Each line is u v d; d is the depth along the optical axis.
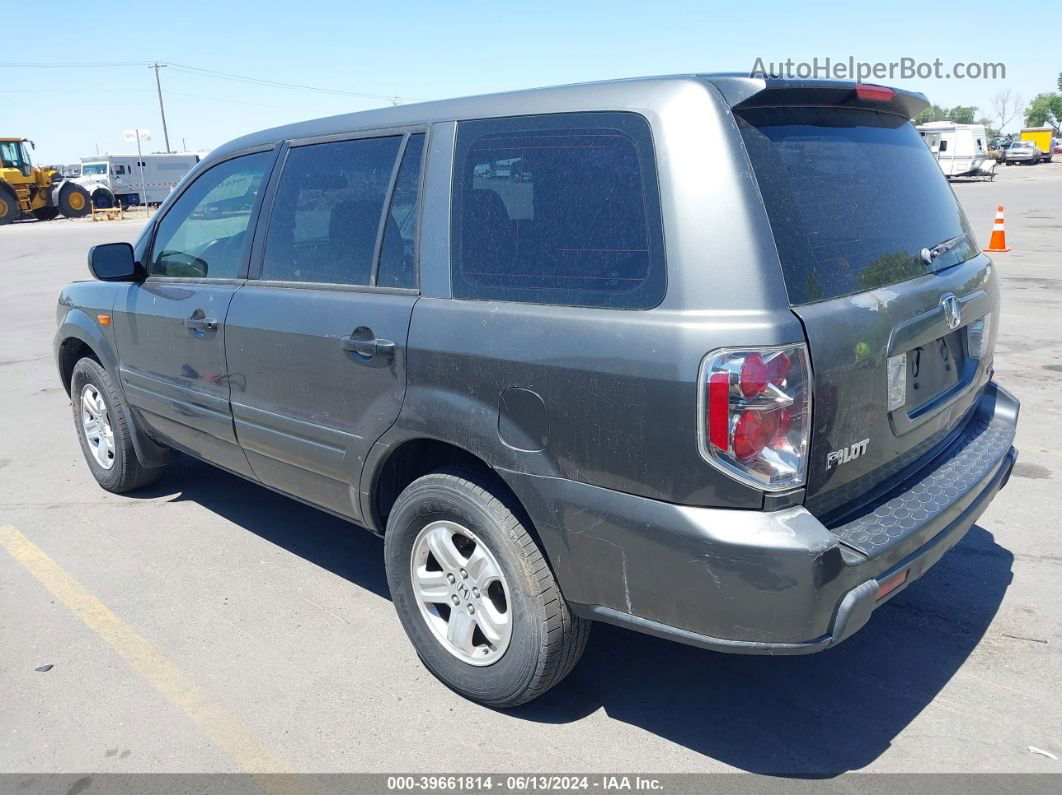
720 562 2.33
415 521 3.11
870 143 2.92
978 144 39.44
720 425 2.29
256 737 2.96
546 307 2.65
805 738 2.88
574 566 2.66
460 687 3.11
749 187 2.37
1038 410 6.34
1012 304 10.57
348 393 3.26
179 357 4.19
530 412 2.66
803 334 2.31
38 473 5.68
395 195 3.18
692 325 2.32
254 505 5.06
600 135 2.60
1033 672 3.20
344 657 3.44
